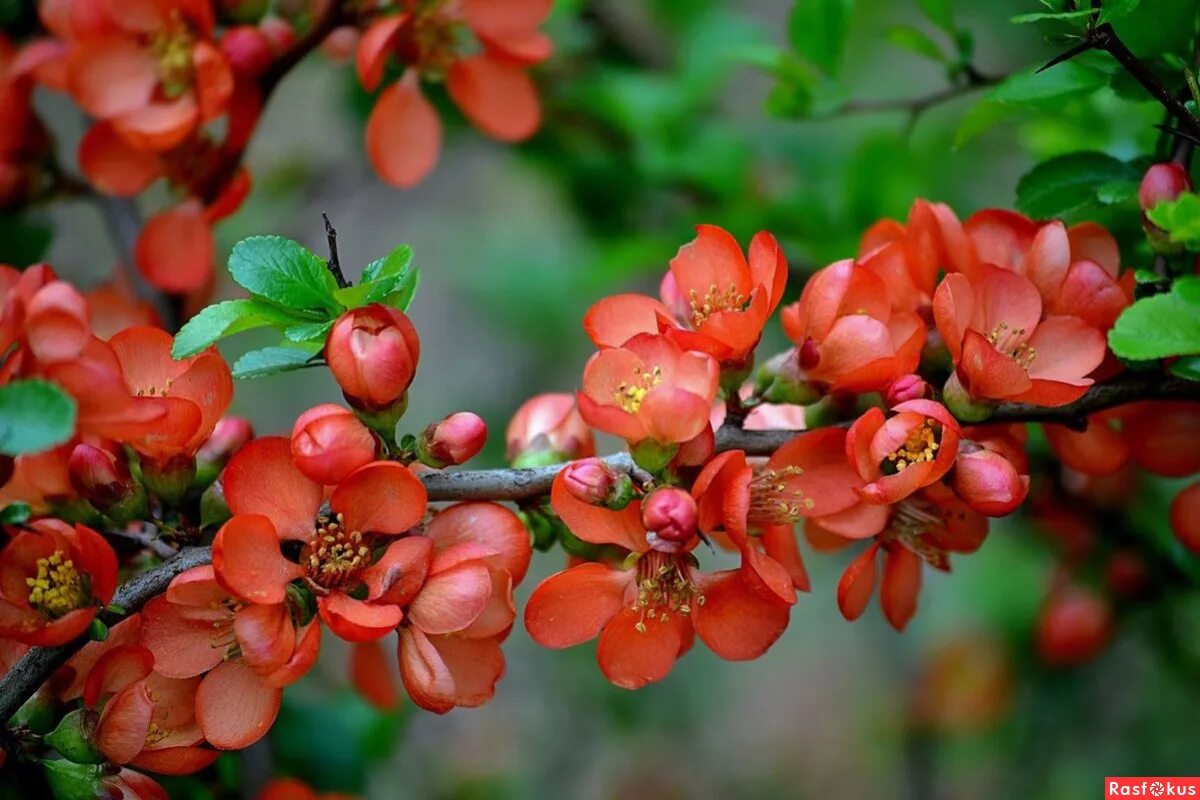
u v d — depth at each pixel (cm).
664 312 55
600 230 85
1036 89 58
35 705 55
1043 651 75
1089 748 92
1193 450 58
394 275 54
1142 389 57
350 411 54
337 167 92
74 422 51
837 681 125
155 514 57
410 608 53
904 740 106
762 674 127
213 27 62
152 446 54
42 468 56
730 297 56
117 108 62
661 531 53
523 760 111
